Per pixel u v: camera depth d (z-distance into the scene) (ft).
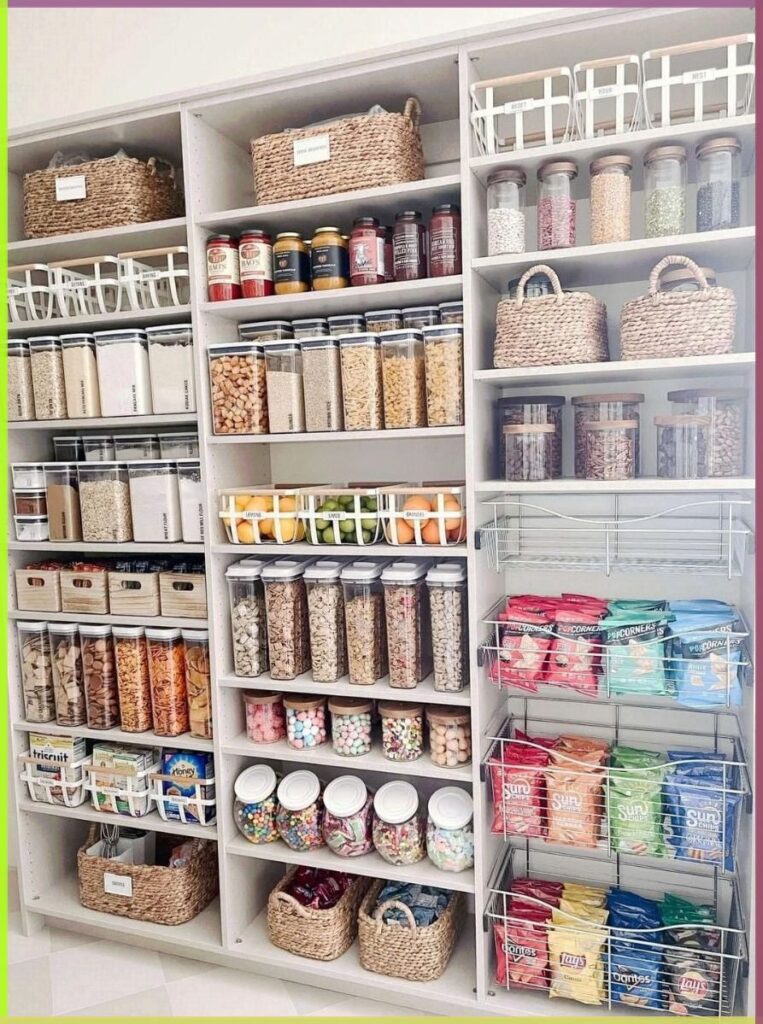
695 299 5.32
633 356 5.54
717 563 6.20
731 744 6.53
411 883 6.97
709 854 5.64
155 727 7.27
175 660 7.18
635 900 6.42
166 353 6.84
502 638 6.24
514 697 7.10
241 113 6.63
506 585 7.05
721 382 6.27
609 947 5.93
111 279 7.03
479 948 6.14
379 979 6.41
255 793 6.87
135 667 7.27
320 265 6.42
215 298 6.70
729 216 5.33
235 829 7.13
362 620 6.48
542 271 5.71
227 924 6.93
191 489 6.90
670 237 5.32
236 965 7.07
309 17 7.21
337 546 6.39
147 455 7.29
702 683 5.49
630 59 5.29
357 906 7.08
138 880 7.31
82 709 7.62
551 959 6.06
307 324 6.61
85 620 7.41
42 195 7.24
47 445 8.08
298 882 7.17
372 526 6.31
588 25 5.40
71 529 7.39
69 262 7.13
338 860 6.62
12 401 7.45
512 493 6.93
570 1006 6.07
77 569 7.44
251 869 7.32
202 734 7.11
